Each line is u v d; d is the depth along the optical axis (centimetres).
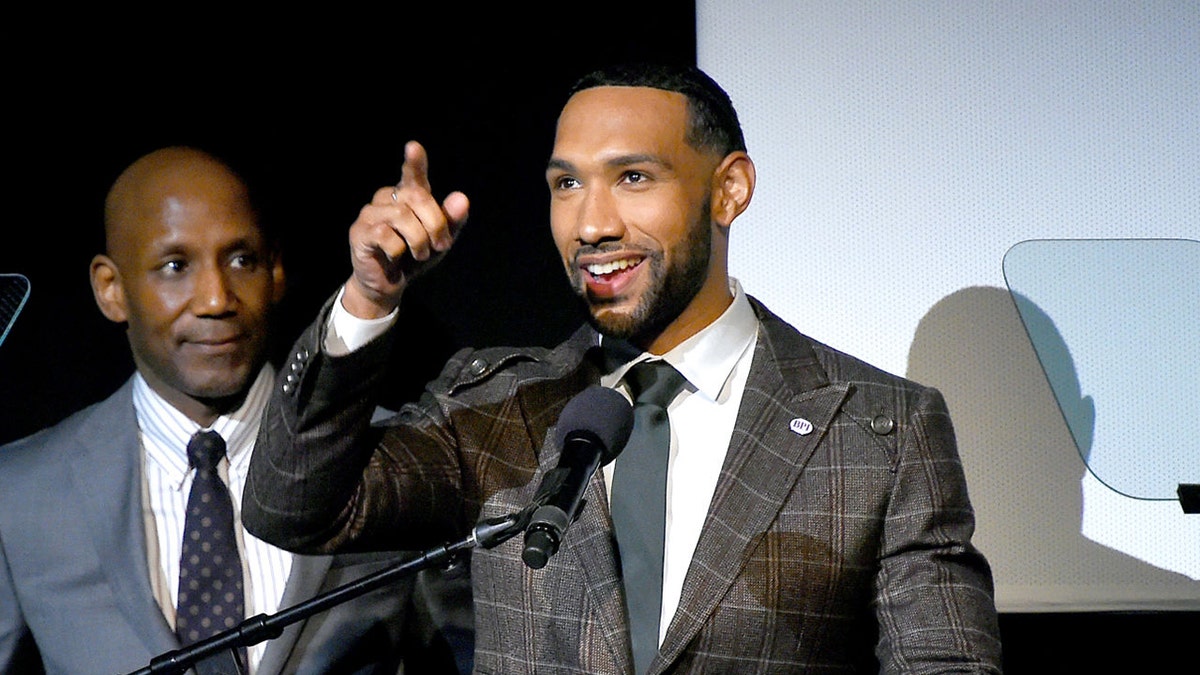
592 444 479
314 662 716
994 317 824
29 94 858
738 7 851
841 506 571
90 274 779
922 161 835
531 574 583
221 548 721
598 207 571
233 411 751
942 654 540
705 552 562
